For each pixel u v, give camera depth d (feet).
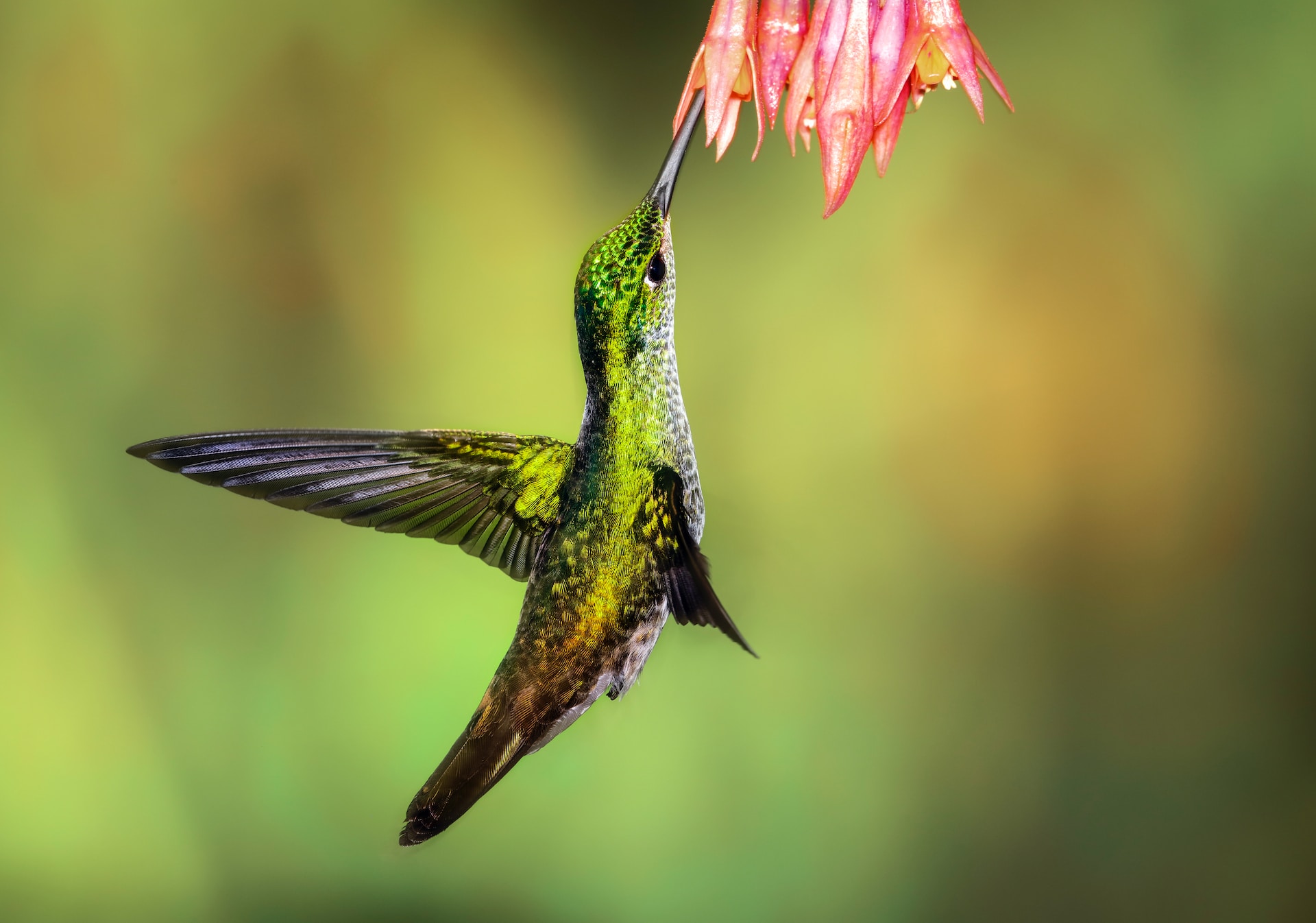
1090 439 5.96
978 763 5.91
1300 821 5.90
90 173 5.93
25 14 5.93
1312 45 5.94
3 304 5.90
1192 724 5.92
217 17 5.95
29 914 5.82
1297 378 5.94
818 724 5.90
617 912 5.85
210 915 5.83
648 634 5.52
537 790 5.87
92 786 5.84
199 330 5.94
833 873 5.88
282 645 5.89
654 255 5.50
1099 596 5.95
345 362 5.96
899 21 5.42
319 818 5.86
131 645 5.88
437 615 5.90
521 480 5.53
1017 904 5.89
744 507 5.53
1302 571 5.93
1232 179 5.96
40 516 5.88
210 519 5.91
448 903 5.84
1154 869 5.89
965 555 5.95
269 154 5.96
